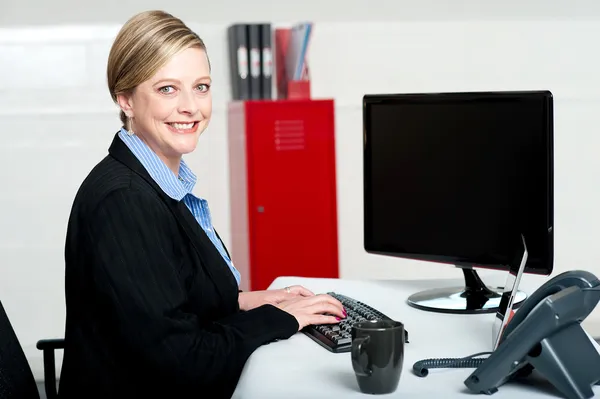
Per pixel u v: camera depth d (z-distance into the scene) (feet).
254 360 5.08
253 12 13.65
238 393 4.67
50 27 13.11
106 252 5.30
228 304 5.85
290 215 12.85
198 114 5.75
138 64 5.61
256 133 12.64
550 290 4.52
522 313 4.61
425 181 6.48
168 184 5.69
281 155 12.73
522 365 4.43
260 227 12.79
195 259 5.72
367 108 6.82
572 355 4.32
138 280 5.28
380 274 14.39
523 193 5.83
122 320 5.26
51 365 6.44
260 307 5.65
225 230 13.91
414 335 5.49
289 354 5.17
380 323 4.55
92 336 5.49
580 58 14.37
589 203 14.69
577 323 4.45
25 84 13.15
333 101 12.81
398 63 14.10
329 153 12.86
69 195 13.43
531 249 5.81
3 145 13.20
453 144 6.25
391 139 6.68
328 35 13.91
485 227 6.11
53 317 13.56
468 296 6.40
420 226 6.55
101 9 13.20
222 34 13.56
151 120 5.70
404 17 14.02
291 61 13.10
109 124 13.41
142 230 5.38
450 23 14.11
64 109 13.26
